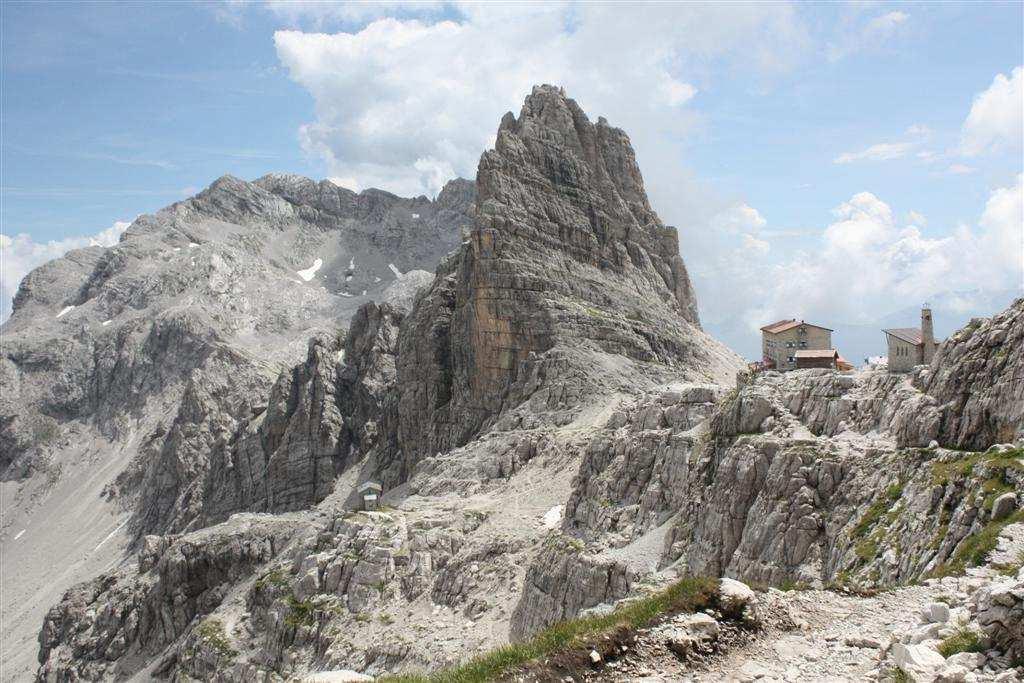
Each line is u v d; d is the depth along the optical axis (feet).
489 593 321.93
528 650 100.37
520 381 609.83
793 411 236.84
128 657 525.34
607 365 593.83
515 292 644.69
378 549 373.40
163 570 544.21
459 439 638.53
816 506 199.82
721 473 230.27
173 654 477.36
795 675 91.76
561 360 588.09
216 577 521.65
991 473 150.71
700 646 99.55
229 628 419.95
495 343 639.76
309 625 368.68
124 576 628.28
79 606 615.16
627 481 288.71
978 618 89.86
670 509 259.60
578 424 502.79
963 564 128.98
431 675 101.55
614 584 244.63
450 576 344.08
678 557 233.76
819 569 187.01
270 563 480.23
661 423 306.35
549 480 418.10
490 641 287.89
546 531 341.82
